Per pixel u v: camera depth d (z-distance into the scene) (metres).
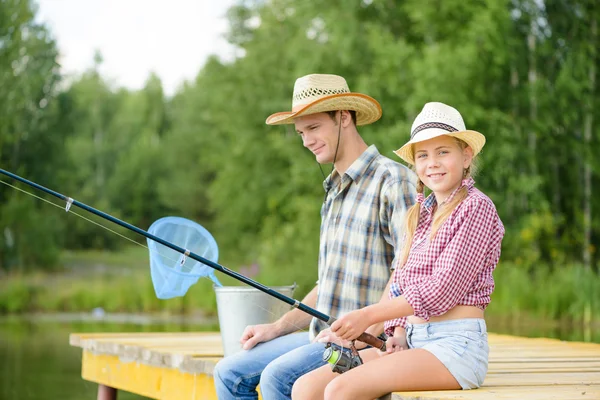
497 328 19.55
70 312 27.09
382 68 26.64
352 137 5.47
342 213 5.31
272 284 25.61
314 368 4.90
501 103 26.67
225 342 5.74
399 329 4.79
